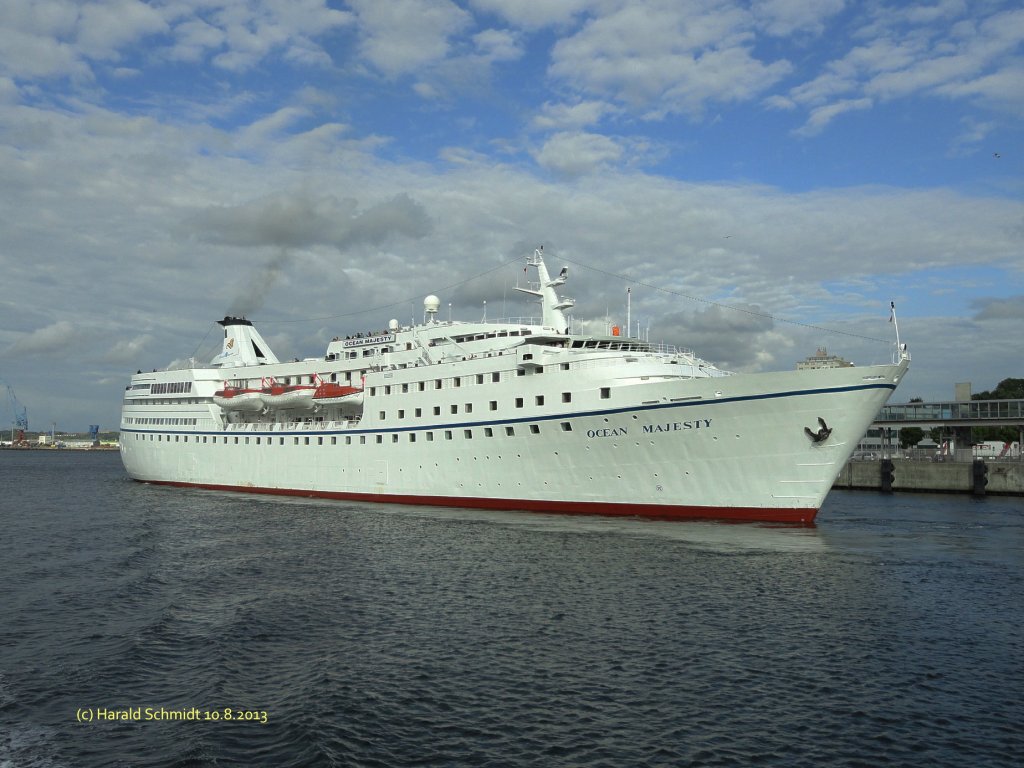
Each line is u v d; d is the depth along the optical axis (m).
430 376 43.09
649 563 27.05
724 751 12.84
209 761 12.32
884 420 72.44
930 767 12.30
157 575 26.19
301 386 51.41
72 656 17.45
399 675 16.20
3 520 43.72
